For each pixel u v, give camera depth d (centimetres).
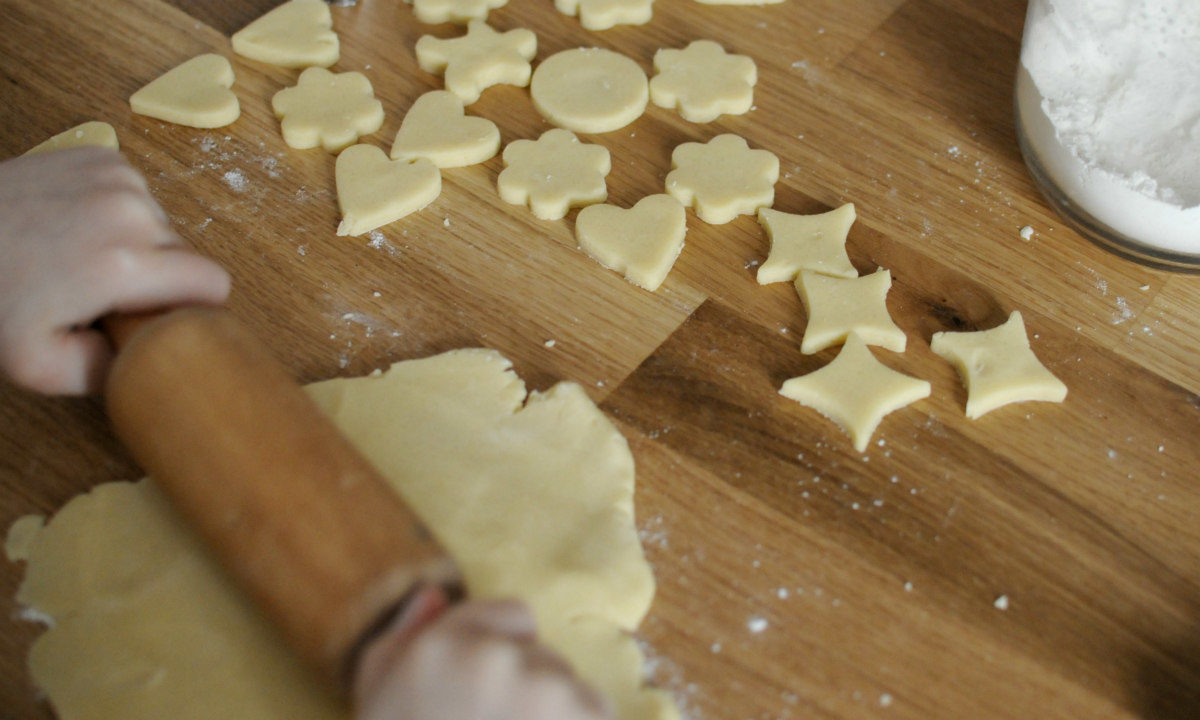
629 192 76
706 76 79
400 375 68
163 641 61
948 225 75
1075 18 73
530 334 71
